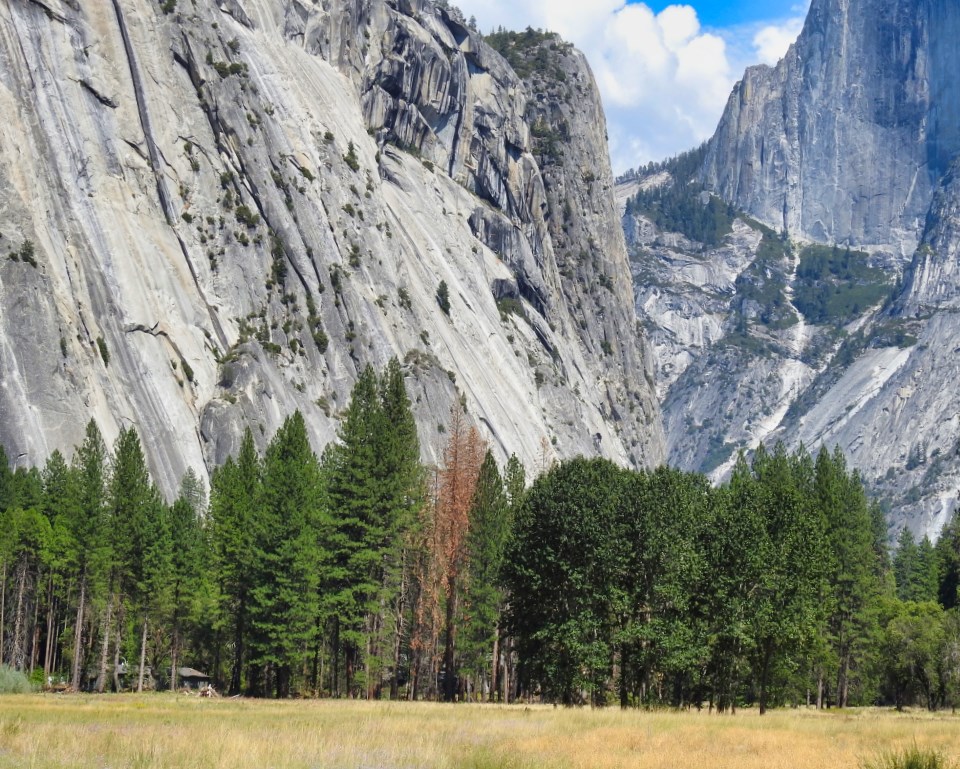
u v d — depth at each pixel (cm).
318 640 8869
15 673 7838
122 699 7269
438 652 9794
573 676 7338
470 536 9181
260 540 8500
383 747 3988
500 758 3862
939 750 4250
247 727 4619
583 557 7262
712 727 5275
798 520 7556
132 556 9150
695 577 7169
